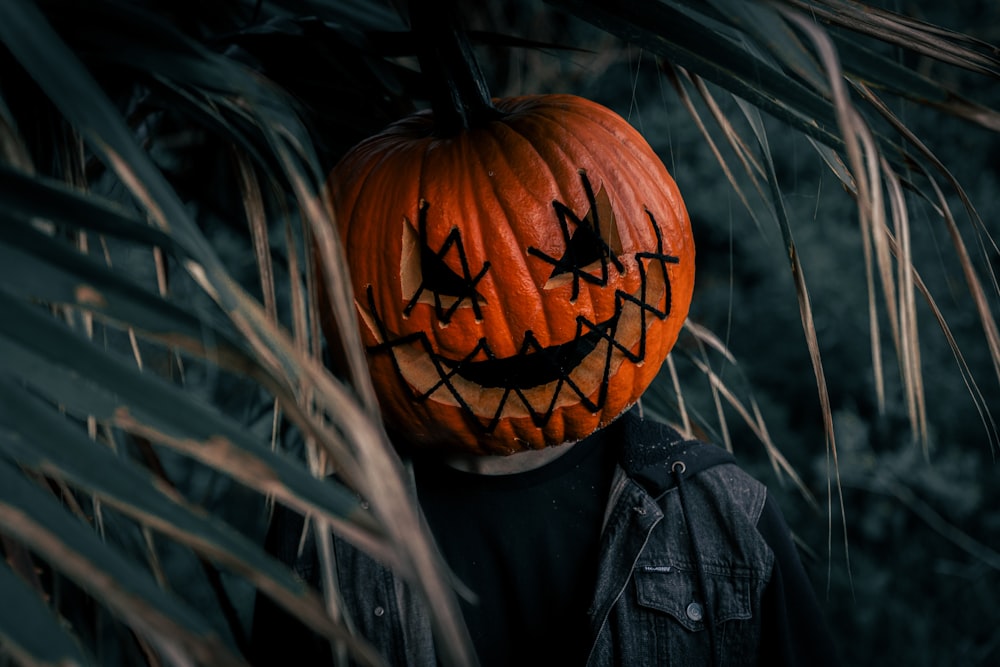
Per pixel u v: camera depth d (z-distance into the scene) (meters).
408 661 1.10
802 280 0.89
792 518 2.38
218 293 0.66
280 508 1.15
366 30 1.10
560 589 1.14
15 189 0.62
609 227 0.98
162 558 1.76
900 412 2.42
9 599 0.56
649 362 1.03
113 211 0.64
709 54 0.83
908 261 0.80
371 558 1.12
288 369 0.69
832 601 2.27
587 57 2.31
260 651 1.16
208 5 1.18
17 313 0.59
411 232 0.98
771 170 0.91
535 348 0.97
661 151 2.48
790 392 2.51
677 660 1.11
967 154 2.49
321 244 0.72
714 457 1.16
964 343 2.39
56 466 0.58
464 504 1.14
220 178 1.29
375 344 1.01
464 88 1.02
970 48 0.83
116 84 0.93
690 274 1.05
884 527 2.40
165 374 1.14
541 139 0.99
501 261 0.95
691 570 1.12
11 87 0.84
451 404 1.01
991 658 2.20
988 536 2.35
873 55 0.79
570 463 1.16
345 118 1.14
